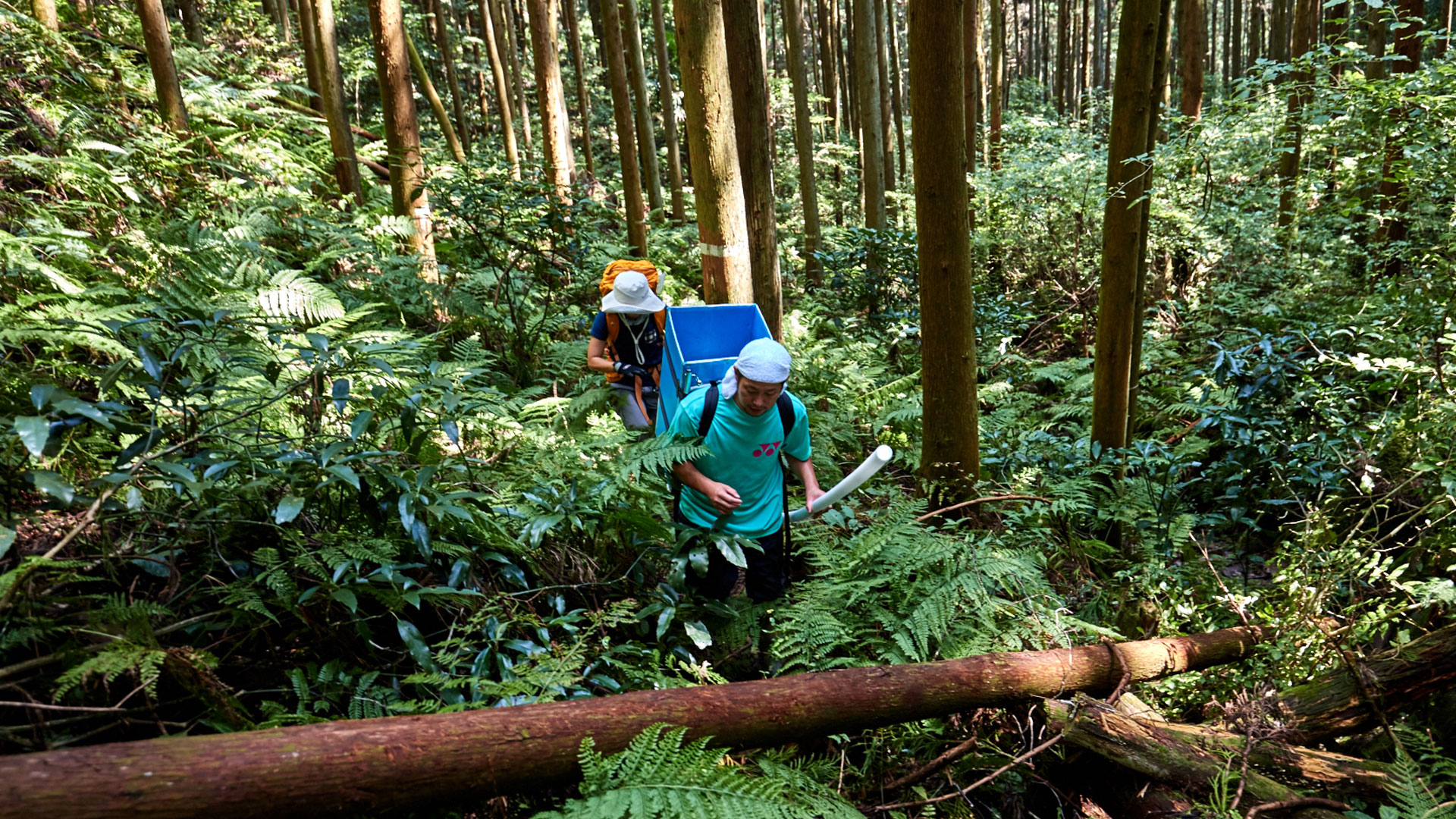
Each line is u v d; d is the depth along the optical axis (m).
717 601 3.09
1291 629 2.85
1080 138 10.62
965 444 3.75
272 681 2.17
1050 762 2.65
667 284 7.62
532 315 6.04
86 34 8.47
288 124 8.69
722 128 4.09
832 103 16.14
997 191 10.06
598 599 2.93
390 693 2.12
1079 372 6.72
